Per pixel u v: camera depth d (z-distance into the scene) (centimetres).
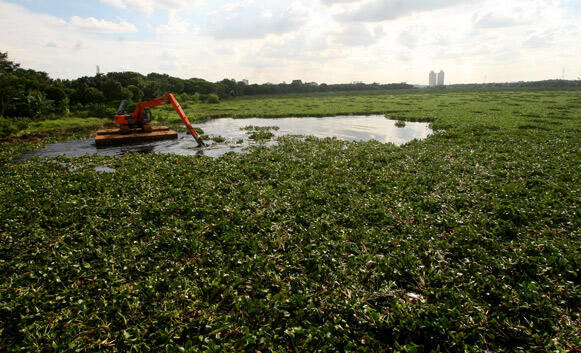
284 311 606
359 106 5512
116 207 1112
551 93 7081
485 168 1500
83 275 730
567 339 529
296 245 845
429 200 1088
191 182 1425
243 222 989
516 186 1216
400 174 1454
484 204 1063
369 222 980
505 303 605
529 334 541
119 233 923
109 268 748
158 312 613
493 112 3728
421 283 680
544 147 1862
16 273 745
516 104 4716
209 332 577
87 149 2367
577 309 605
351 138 2705
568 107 4041
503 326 562
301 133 3012
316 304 634
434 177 1371
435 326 551
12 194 1288
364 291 655
